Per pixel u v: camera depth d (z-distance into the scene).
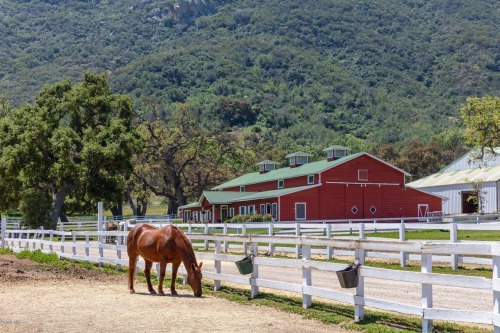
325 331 10.99
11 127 56.66
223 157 85.31
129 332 10.95
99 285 18.12
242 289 16.30
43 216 52.12
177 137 77.38
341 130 169.88
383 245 11.00
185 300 14.83
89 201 63.69
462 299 13.96
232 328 11.26
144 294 16.03
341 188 53.62
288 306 13.39
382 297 14.34
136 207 83.69
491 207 57.59
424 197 56.19
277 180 58.50
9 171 54.00
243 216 51.53
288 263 13.61
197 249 30.66
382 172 55.16
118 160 56.06
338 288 16.11
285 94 192.50
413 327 10.95
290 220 51.69
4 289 17.03
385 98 195.62
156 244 15.77
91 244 24.45
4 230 35.31
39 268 22.67
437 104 195.12
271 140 144.88
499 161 63.41
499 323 8.91
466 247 9.45
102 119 60.47
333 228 24.55
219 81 192.25
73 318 12.33
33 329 11.27
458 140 118.56
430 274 9.99
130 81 188.50
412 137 147.75
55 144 53.62
